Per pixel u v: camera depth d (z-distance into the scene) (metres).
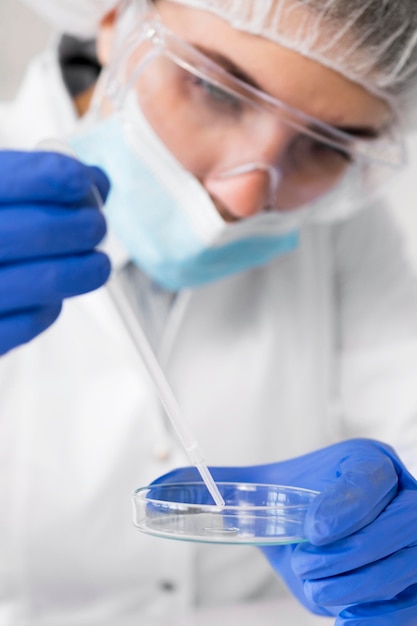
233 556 1.52
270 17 1.03
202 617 1.28
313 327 1.66
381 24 1.04
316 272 1.70
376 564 0.91
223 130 1.19
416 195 2.12
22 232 0.94
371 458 0.97
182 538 0.80
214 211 1.25
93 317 1.50
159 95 1.19
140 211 1.29
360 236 1.73
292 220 1.37
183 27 1.12
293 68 1.08
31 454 1.44
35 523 1.42
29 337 0.99
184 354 1.56
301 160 1.27
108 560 1.44
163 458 1.46
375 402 1.65
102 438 1.46
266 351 1.60
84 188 0.99
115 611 1.46
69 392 1.48
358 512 0.86
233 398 1.56
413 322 1.67
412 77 1.15
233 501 0.92
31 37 1.96
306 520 0.84
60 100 1.52
